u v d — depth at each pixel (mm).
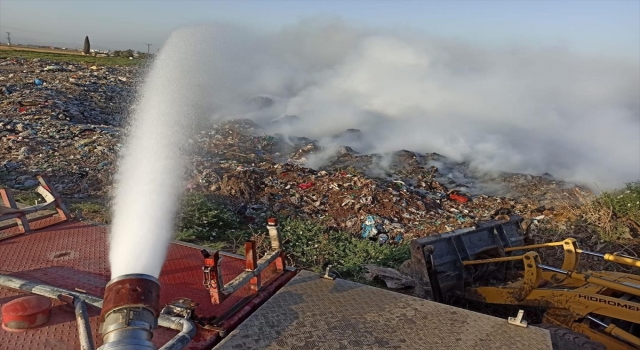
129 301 2102
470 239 5328
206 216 7324
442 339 2637
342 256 6637
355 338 2582
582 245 7617
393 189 10094
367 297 3092
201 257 3688
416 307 2994
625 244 7672
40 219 4289
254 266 3066
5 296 2902
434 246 4945
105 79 23125
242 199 8875
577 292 4219
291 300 2980
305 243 6992
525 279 4508
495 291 4754
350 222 8305
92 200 7953
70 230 4121
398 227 8188
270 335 2561
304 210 8727
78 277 3217
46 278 3168
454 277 4980
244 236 7031
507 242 5621
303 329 2641
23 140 11375
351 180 10344
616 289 4125
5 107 14594
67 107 15906
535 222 8727
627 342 3898
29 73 22438
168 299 2971
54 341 2424
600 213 8758
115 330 2000
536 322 4855
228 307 2893
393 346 2527
